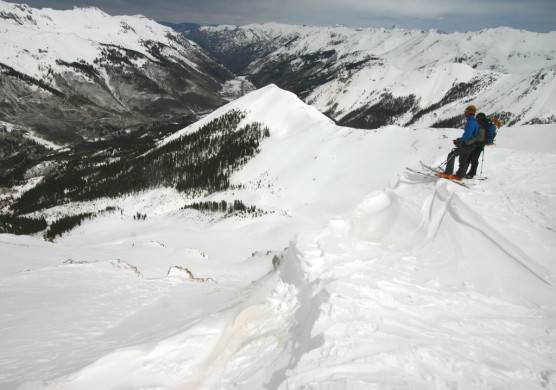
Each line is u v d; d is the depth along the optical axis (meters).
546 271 8.49
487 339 6.02
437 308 6.89
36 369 8.33
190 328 8.33
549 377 5.08
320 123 113.44
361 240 10.82
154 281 18.70
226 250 53.97
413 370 4.98
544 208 11.54
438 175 14.70
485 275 8.36
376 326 5.95
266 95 137.38
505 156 16.86
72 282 17.64
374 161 84.06
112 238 71.50
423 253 9.50
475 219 10.68
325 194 79.75
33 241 41.12
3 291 15.70
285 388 4.86
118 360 7.25
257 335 7.48
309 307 7.24
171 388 6.43
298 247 9.41
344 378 4.69
